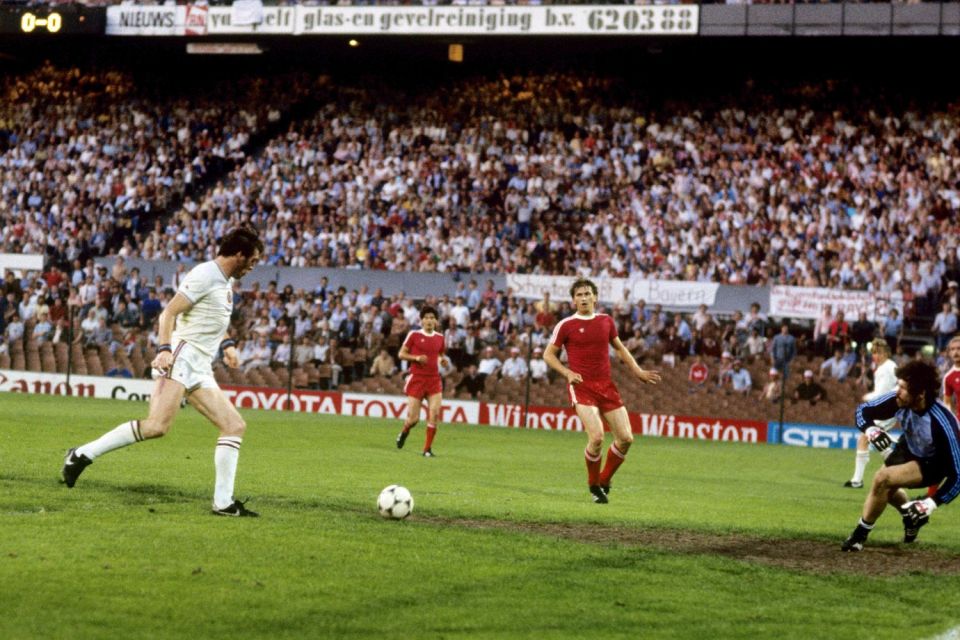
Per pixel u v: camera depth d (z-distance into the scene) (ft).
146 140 135.74
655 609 22.91
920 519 30.27
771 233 108.99
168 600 21.44
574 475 54.60
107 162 133.28
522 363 99.50
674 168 119.96
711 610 23.08
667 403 96.58
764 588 25.63
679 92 130.52
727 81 130.82
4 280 117.39
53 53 145.28
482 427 93.66
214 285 32.22
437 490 43.68
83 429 63.77
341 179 125.49
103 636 18.89
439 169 124.16
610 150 123.24
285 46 131.44
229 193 124.57
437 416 63.57
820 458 77.25
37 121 139.85
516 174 122.62
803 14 111.24
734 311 98.58
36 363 106.73
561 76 135.13
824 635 21.33
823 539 33.55
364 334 102.32
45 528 28.22
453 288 106.42
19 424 64.95
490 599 23.04
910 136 118.01
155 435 33.24
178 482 40.09
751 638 20.90
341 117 134.62
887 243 105.91
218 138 135.23
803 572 27.96
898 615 23.45
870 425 31.14
